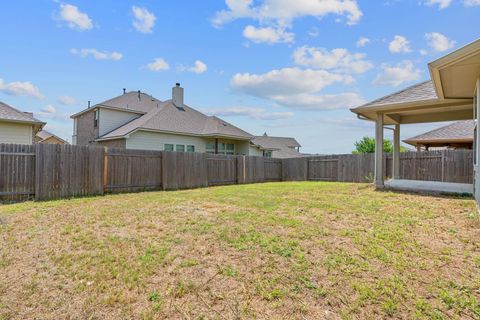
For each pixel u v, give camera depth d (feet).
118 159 31.73
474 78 18.67
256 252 11.38
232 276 9.55
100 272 10.02
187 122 59.11
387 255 10.77
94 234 14.14
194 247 12.11
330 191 28.76
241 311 7.70
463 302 7.68
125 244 12.66
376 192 26.53
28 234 14.21
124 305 8.11
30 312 7.82
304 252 11.25
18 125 39.17
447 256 10.64
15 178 24.91
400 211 17.90
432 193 24.95
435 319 7.06
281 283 9.00
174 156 36.86
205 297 8.42
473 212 16.96
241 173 45.80
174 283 9.21
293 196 25.39
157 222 16.16
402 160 39.50
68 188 27.66
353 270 9.66
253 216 17.11
